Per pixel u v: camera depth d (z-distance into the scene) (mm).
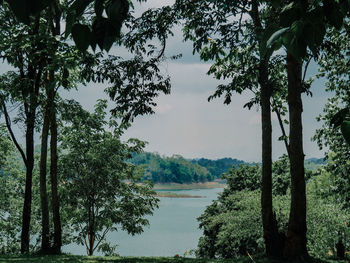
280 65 14469
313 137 18438
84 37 1027
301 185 12508
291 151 12633
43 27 15648
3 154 27062
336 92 17922
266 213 13266
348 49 15508
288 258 12297
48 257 15273
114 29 1035
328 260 12938
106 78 12648
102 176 21922
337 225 16969
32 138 17984
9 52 13969
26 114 16938
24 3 785
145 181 23938
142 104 12562
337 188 18516
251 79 13172
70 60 10703
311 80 18141
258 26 10742
